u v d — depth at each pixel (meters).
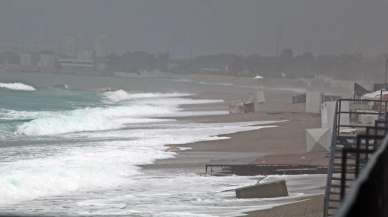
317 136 92.25
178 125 150.00
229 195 63.00
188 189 67.31
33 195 65.44
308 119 154.12
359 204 8.36
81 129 139.00
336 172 41.97
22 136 126.44
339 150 42.88
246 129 134.62
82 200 62.16
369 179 9.03
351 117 88.25
